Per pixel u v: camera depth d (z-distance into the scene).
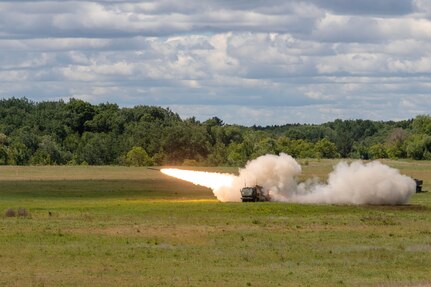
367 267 75.62
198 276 70.12
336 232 98.62
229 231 98.75
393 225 106.38
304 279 69.25
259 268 74.75
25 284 65.81
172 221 108.19
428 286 64.38
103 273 71.44
